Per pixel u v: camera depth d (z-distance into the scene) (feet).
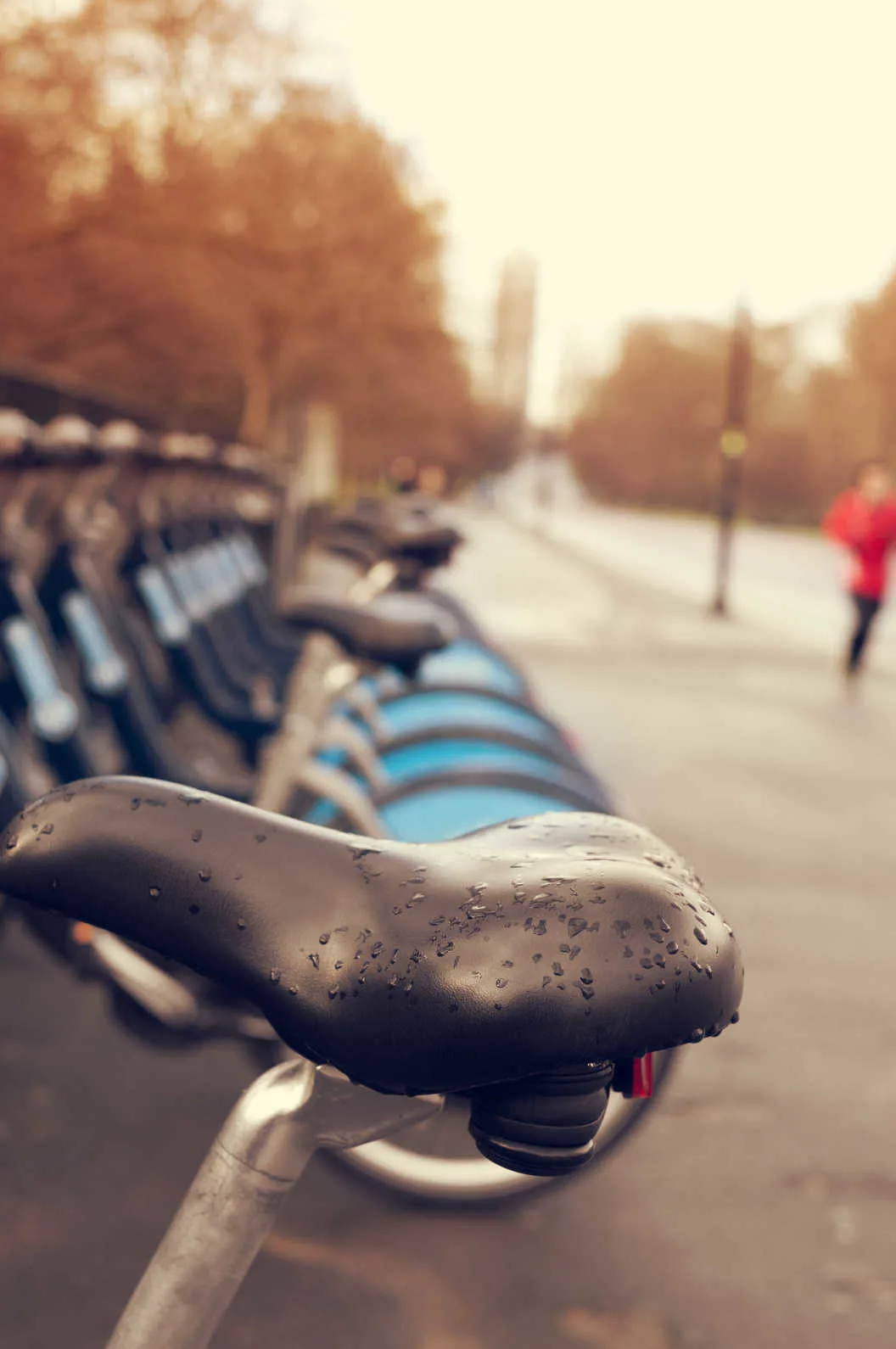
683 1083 11.57
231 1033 8.75
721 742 27.84
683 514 353.92
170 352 47.80
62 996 12.39
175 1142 9.95
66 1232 8.76
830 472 259.19
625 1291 8.54
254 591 18.34
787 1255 9.09
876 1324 8.38
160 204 42.27
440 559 17.04
